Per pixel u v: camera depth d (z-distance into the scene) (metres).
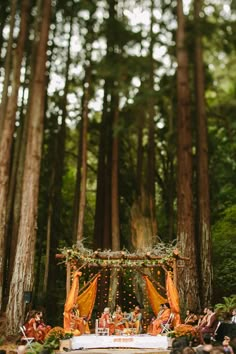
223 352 6.76
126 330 13.31
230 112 22.48
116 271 17.42
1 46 21.48
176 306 13.17
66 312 12.91
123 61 20.81
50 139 22.81
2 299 15.83
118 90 20.78
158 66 23.09
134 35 21.61
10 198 17.98
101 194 20.88
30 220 14.84
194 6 20.84
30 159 15.57
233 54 22.52
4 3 21.17
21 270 14.13
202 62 20.12
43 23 17.55
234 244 19.34
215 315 11.98
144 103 21.36
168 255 13.80
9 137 15.84
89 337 12.09
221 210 22.73
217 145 23.14
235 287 17.91
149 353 10.86
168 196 23.33
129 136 23.94
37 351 10.97
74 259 13.81
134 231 19.03
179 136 17.95
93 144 24.80
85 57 22.78
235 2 20.75
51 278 19.36
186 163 17.36
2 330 13.95
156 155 25.36
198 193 17.72
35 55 19.67
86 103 20.81
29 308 13.94
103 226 20.23
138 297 17.27
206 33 20.66
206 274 15.95
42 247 21.33
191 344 11.48
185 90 18.59
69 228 23.61
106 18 21.58
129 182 23.02
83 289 14.98
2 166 15.42
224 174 23.19
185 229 16.25
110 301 17.11
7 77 17.88
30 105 18.98
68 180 26.02
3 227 14.86
